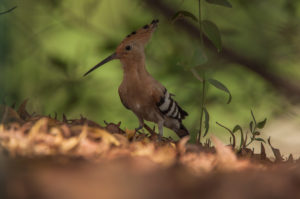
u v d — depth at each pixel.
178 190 3.52
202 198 3.52
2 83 4.25
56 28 12.89
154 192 3.44
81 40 12.76
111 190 3.36
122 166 3.86
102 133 4.90
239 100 12.30
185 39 12.30
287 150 13.05
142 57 8.27
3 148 3.96
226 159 4.75
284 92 13.26
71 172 3.55
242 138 6.44
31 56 12.19
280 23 12.70
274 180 3.81
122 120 12.28
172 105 8.70
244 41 13.08
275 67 13.50
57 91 11.41
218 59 12.54
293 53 13.02
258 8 12.60
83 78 11.79
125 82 8.44
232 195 3.58
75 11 13.29
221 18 13.07
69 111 11.43
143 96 8.34
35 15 12.62
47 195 3.24
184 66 6.12
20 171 3.46
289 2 12.06
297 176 3.89
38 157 3.88
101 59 12.16
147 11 12.41
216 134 12.87
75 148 4.45
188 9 12.77
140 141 5.64
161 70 11.12
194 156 5.02
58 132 4.60
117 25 13.22
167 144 5.50
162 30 12.12
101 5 13.45
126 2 13.31
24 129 4.97
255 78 13.36
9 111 5.43
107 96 12.71
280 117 13.14
